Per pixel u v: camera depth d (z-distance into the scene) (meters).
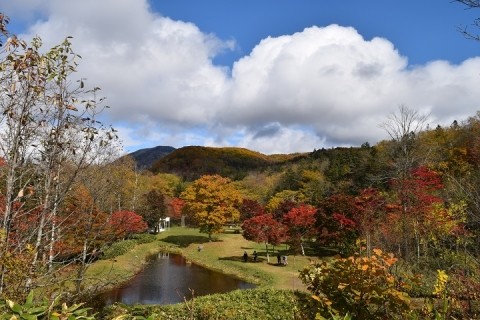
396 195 22.08
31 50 4.95
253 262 34.78
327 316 5.41
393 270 7.96
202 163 167.75
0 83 4.88
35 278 5.20
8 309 3.28
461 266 11.36
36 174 5.41
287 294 16.89
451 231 15.66
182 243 49.12
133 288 25.08
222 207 48.84
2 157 5.12
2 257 4.59
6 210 4.82
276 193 73.44
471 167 24.84
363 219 19.95
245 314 14.85
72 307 3.43
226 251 42.31
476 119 44.56
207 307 15.22
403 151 26.45
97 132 5.74
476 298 6.91
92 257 7.01
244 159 192.38
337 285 5.43
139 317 3.92
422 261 15.41
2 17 4.72
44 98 5.23
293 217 34.56
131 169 41.06
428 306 5.62
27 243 5.24
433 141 49.47
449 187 19.09
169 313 14.65
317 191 62.03
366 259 5.37
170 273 31.89
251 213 59.19
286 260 32.78
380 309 5.68
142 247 44.72
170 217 71.81
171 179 93.44
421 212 18.16
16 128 4.97
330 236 31.00
